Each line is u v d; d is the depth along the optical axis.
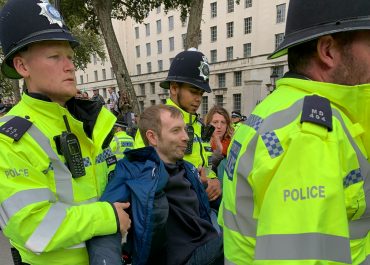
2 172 1.30
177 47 45.16
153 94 49.59
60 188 1.41
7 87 21.92
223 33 40.72
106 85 53.34
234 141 1.12
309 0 0.99
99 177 1.65
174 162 1.95
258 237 0.87
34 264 1.39
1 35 1.47
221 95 41.25
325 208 0.81
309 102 0.93
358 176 0.94
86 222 1.32
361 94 0.95
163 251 1.77
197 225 1.83
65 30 1.46
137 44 51.84
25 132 1.36
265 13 35.88
